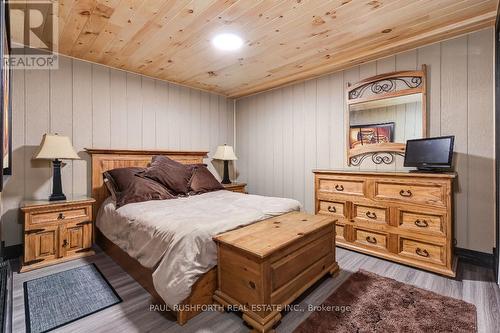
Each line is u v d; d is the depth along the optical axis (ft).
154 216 6.51
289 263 5.49
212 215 6.60
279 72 11.10
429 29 7.59
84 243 8.45
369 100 9.85
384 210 8.21
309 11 6.55
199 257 5.30
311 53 9.16
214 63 10.06
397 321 5.15
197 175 10.96
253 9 6.42
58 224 7.93
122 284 6.65
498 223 6.80
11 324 4.87
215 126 14.53
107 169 10.02
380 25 7.31
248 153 14.87
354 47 8.71
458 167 8.00
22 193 8.35
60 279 6.90
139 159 10.97
